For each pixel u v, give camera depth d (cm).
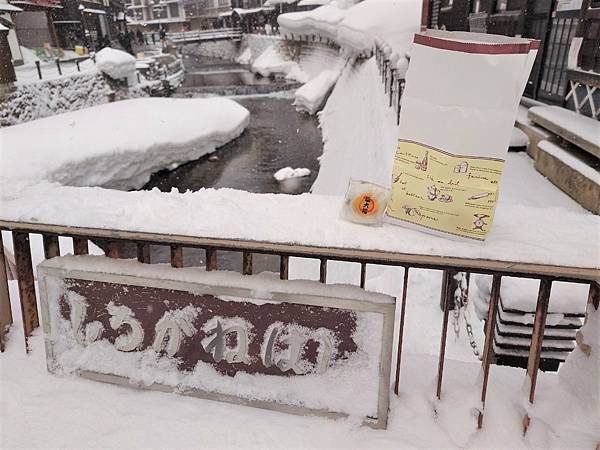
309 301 192
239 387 208
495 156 167
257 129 2244
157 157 1611
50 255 231
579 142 508
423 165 180
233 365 208
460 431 195
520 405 205
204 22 7162
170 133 1708
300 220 199
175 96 3080
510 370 235
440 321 374
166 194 225
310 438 195
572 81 669
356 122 1538
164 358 215
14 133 1479
